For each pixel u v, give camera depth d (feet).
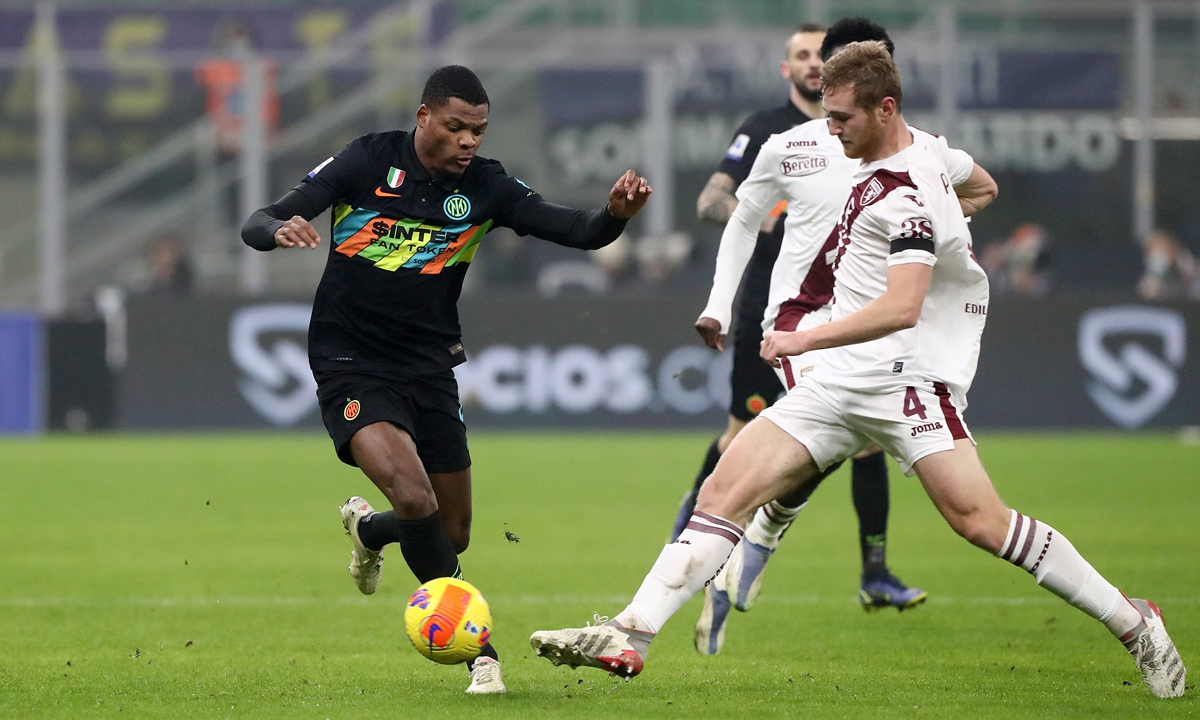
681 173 246.88
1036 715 55.42
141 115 248.32
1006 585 94.02
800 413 59.06
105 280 247.50
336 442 60.29
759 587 70.79
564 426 210.18
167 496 142.10
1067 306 211.20
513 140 252.83
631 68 248.93
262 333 211.61
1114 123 245.45
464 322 210.38
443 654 56.24
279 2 275.59
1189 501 135.44
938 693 60.34
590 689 60.95
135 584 92.99
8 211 251.39
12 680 62.90
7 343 212.23
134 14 268.00
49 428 212.84
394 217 60.18
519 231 61.31
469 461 64.03
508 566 100.42
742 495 58.59
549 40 284.41
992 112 248.11
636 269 233.76
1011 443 195.31
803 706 57.21
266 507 134.21
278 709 56.13
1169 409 210.59
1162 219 246.06
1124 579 92.84
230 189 248.73
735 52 268.21
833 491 151.64
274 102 245.86
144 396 211.82
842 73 56.85
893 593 80.94
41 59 229.45
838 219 70.74
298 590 90.94
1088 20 264.93
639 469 165.07
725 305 73.31
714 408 210.38
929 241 55.93
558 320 210.38
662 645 74.23
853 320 55.01
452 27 266.77
